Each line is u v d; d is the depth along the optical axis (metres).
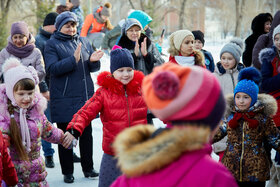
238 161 3.25
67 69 4.29
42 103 3.28
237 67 4.60
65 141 3.40
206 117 1.50
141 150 1.48
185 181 1.47
